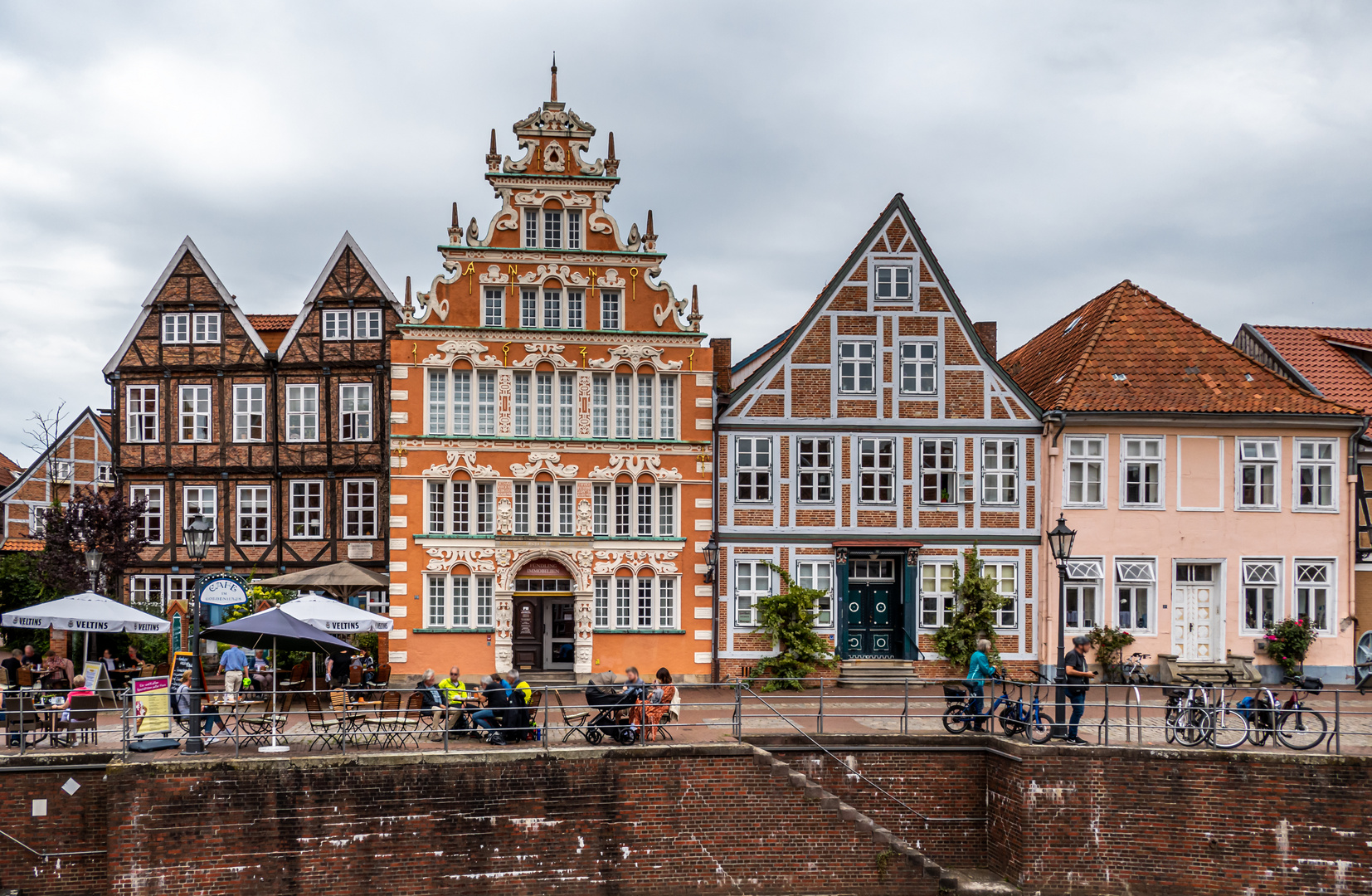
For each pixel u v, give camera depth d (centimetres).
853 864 1889
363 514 3228
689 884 1867
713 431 2845
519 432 2809
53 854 1748
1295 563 2848
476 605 2770
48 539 3064
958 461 2859
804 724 2119
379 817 1767
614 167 2872
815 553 2838
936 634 2803
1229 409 2830
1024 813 1877
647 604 2819
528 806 1822
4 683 2500
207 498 3256
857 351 2872
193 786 1716
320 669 2816
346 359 3250
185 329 3288
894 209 2894
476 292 2811
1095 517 2836
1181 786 1858
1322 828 1808
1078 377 2884
